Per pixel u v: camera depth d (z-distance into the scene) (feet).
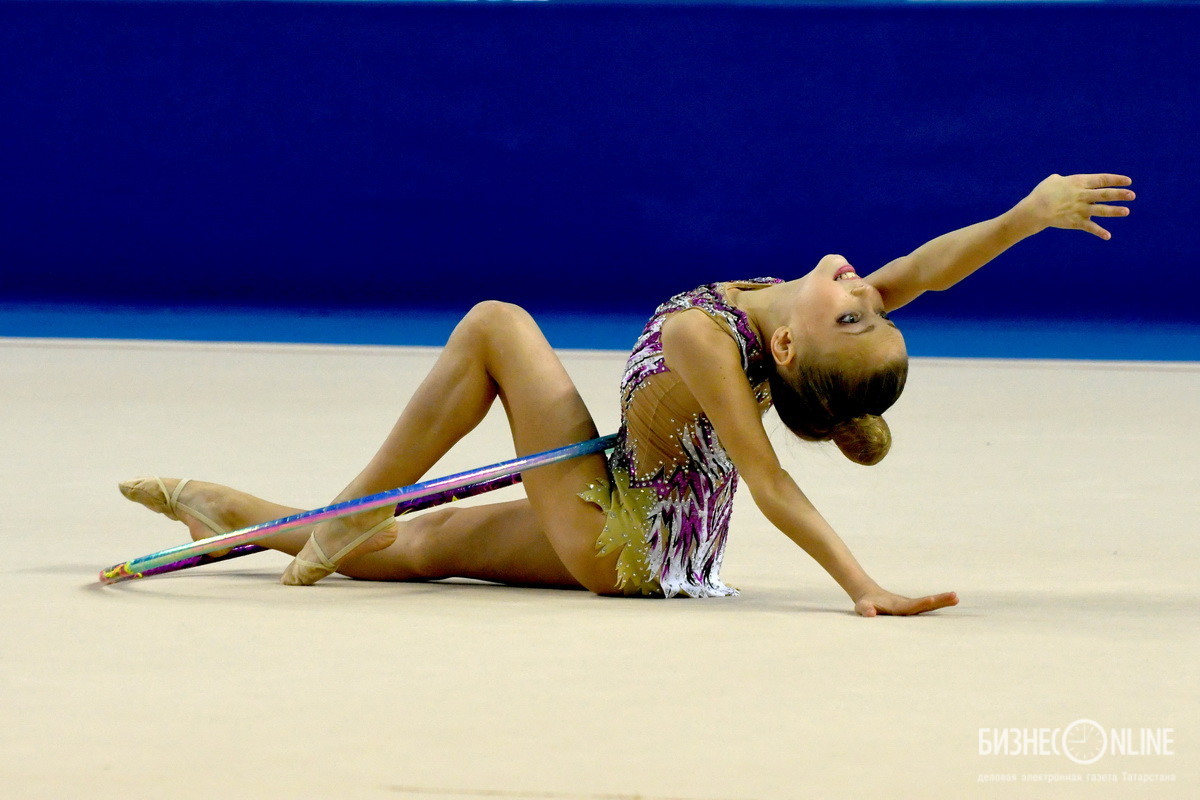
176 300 143.84
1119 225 133.69
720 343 32.07
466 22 138.72
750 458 31.71
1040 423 75.46
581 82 138.62
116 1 139.74
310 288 143.54
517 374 34.86
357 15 139.33
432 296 142.82
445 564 36.24
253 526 34.12
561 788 18.31
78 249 143.84
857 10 134.51
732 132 137.59
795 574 37.83
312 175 141.69
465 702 22.57
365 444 64.34
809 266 138.10
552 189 140.26
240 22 139.95
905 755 19.79
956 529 44.78
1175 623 29.48
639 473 33.91
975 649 26.63
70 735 20.67
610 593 34.01
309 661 25.57
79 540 40.88
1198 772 19.22
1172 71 130.93
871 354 30.91
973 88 133.90
